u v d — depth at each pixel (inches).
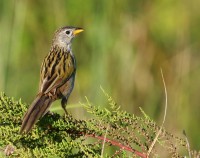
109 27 542.0
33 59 627.2
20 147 316.5
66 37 450.9
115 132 314.2
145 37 640.4
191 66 645.3
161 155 388.2
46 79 389.7
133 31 624.7
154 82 636.1
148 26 647.1
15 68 552.4
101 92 514.0
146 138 313.6
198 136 610.9
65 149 313.4
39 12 646.5
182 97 623.5
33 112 322.3
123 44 599.2
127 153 327.3
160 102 621.6
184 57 640.4
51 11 645.9
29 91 602.5
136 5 634.2
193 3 673.6
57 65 402.0
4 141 312.8
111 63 578.2
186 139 311.9
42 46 641.0
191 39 669.9
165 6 663.1
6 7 553.0
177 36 653.3
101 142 318.7
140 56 634.8
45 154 310.3
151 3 656.4
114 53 582.9
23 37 621.9
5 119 319.6
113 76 583.8
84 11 629.9
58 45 449.7
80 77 606.9
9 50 546.0
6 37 547.2
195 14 674.8
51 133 320.8
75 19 634.8
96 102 511.5
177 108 612.1
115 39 591.8
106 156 309.7
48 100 354.0
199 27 671.8
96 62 526.0
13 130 312.8
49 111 333.1
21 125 314.2
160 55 650.2
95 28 536.4
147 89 616.4
